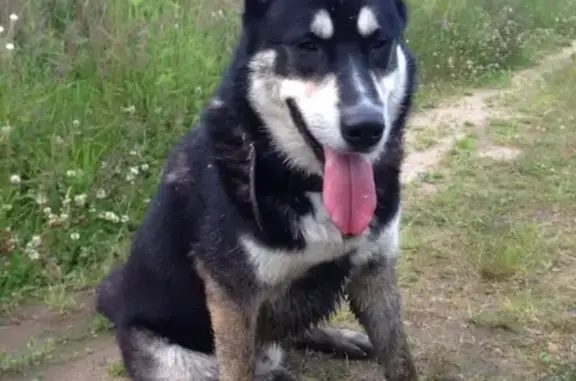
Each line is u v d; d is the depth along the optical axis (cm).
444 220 140
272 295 90
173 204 94
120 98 154
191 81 164
